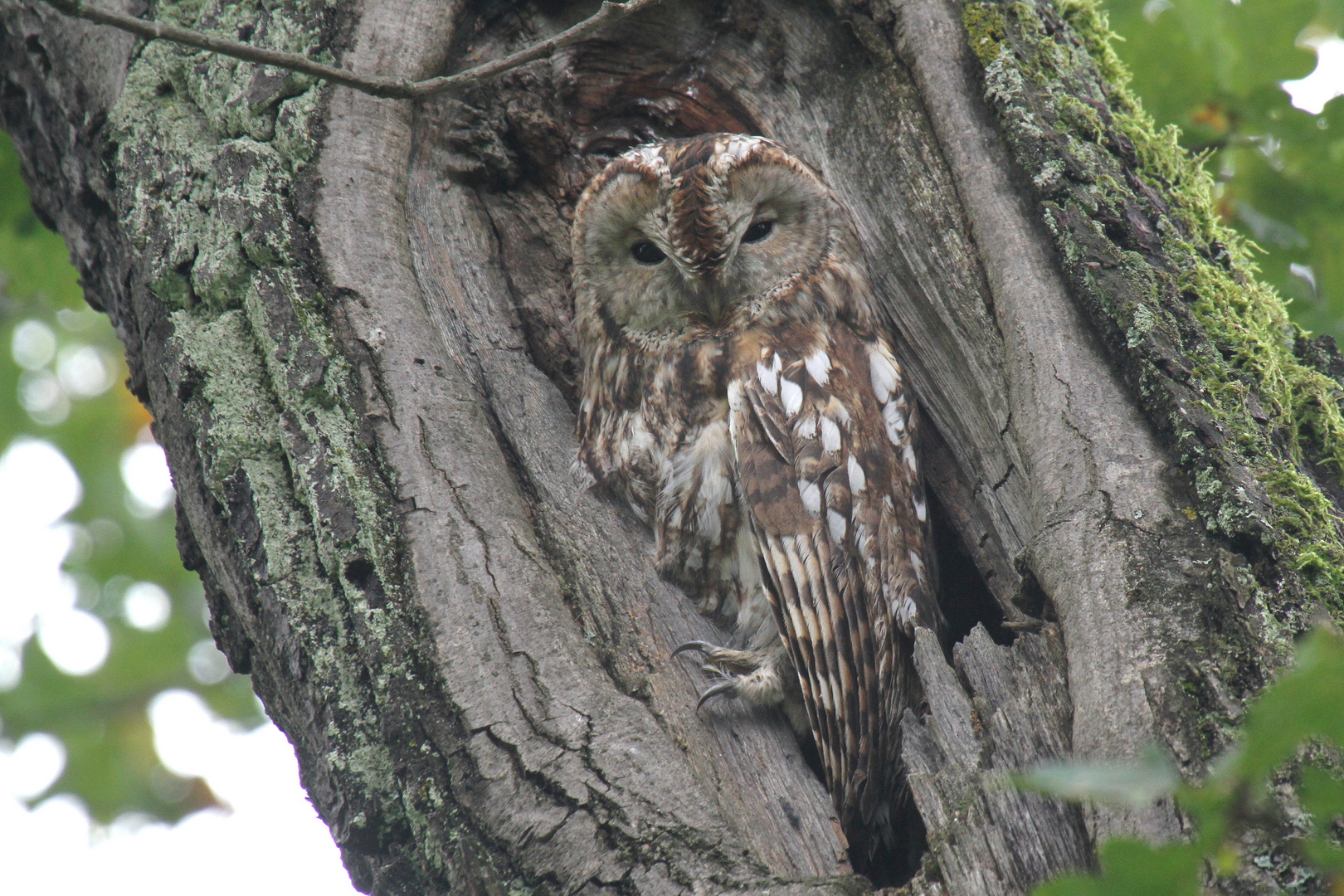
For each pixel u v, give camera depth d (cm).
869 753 652
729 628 727
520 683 523
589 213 796
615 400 795
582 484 696
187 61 717
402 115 706
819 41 768
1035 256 617
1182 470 519
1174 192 695
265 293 623
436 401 611
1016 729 495
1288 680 229
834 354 759
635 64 820
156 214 667
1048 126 654
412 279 661
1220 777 244
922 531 714
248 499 589
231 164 663
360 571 559
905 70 722
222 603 642
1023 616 624
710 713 597
